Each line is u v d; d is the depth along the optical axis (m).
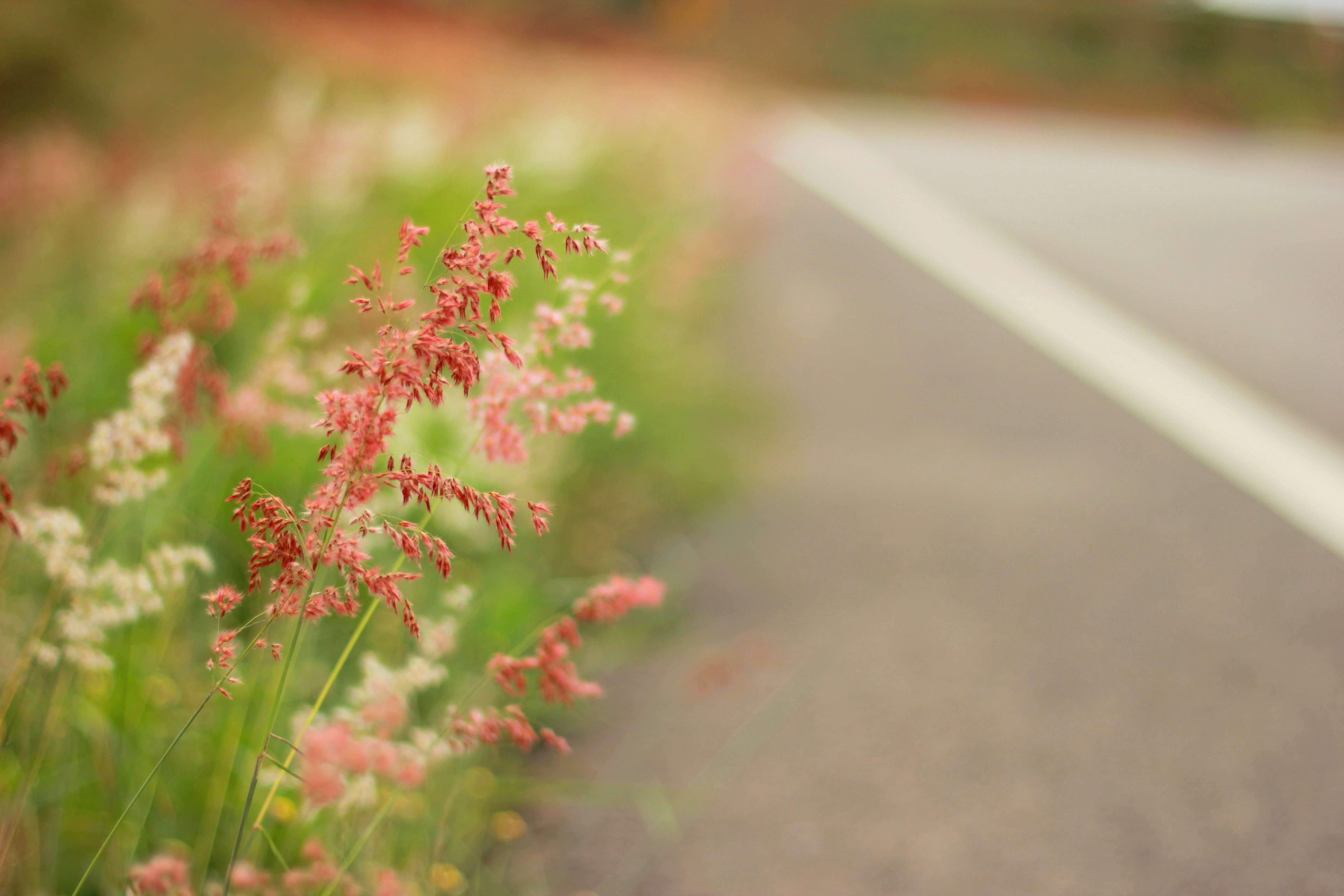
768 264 6.98
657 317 4.51
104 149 6.57
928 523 3.47
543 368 1.27
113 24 8.47
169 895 1.24
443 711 1.98
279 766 1.16
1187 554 3.27
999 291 6.81
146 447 1.44
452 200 4.30
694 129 7.93
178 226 3.99
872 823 2.01
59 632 1.51
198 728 1.77
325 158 4.15
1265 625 2.81
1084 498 3.70
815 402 4.64
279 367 1.96
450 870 1.70
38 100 7.59
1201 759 2.22
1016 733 2.31
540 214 4.57
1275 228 9.55
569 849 1.89
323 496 0.98
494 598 2.35
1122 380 5.11
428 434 2.39
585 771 2.12
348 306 2.81
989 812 2.05
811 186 10.01
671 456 3.63
